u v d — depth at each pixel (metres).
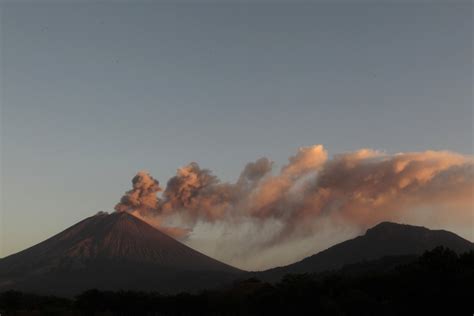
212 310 166.38
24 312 179.25
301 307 141.62
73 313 174.38
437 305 130.62
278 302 147.88
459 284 130.50
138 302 171.75
